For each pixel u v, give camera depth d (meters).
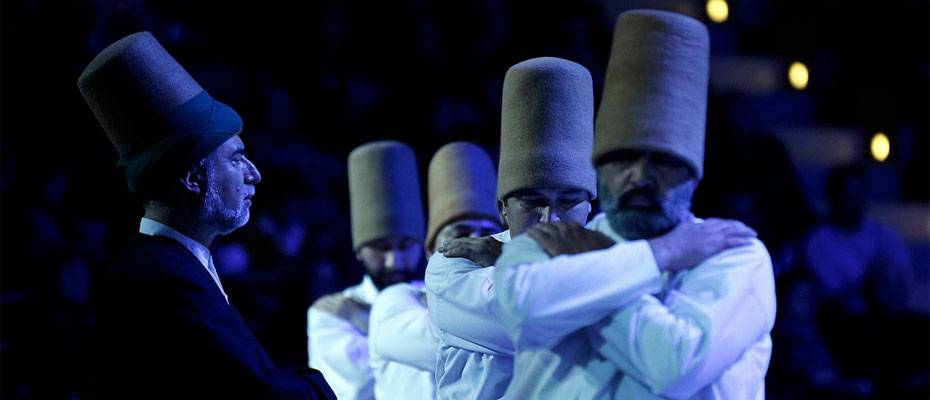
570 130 8.66
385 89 29.95
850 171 23.22
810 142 29.83
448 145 12.13
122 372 8.38
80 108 26.38
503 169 8.75
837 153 29.77
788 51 32.03
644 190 7.09
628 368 7.03
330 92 29.08
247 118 28.22
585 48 30.36
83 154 25.12
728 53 32.81
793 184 26.77
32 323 18.03
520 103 8.68
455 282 8.58
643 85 7.08
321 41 30.67
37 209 21.66
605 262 6.98
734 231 7.23
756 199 26.28
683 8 34.09
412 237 12.68
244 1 31.16
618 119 7.10
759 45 33.12
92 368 8.64
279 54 30.08
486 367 8.80
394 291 11.30
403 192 12.67
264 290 21.00
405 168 12.73
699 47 7.21
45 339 17.95
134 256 8.62
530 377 7.60
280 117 28.36
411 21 30.89
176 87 8.81
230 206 8.89
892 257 23.12
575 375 7.43
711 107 28.00
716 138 26.91
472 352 8.91
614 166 7.18
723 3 33.41
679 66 7.11
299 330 20.47
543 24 31.16
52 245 20.69
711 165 26.52
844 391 19.39
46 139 24.95
